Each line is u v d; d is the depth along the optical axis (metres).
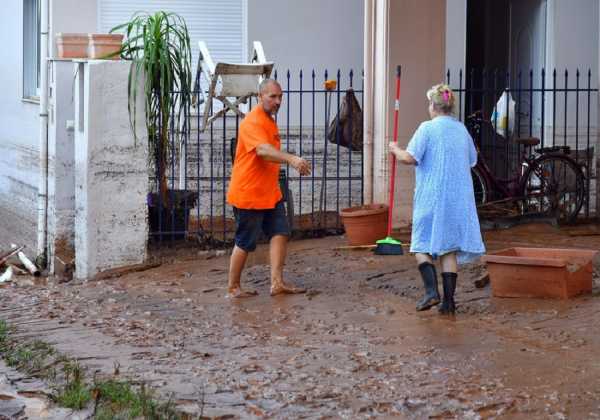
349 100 14.22
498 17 17.12
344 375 7.22
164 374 7.43
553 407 6.30
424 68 13.62
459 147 9.12
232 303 10.12
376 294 10.16
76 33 13.98
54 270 13.52
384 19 13.52
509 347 7.83
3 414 6.65
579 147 15.55
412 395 6.67
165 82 12.56
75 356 8.09
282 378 7.21
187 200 13.45
